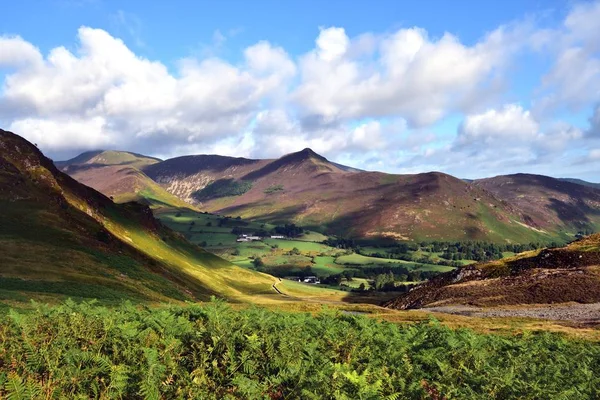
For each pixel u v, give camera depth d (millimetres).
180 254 184125
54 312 14289
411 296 115625
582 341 33250
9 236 76688
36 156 127625
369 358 13953
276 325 15930
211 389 10680
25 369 10023
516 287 89000
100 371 10234
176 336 13172
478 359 15438
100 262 80750
